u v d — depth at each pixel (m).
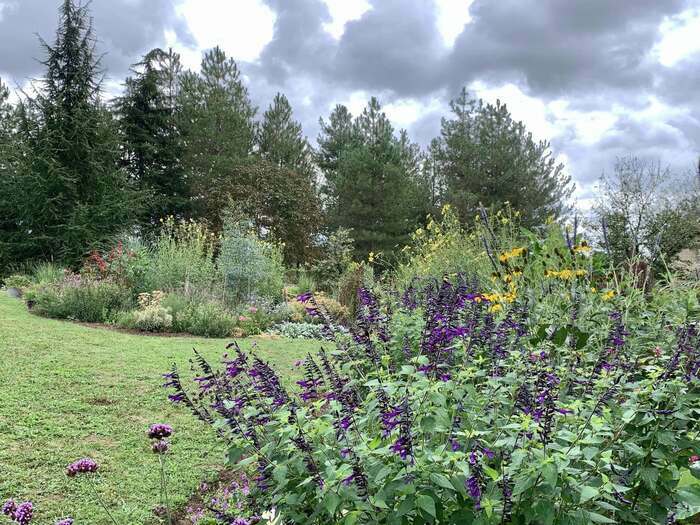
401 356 3.54
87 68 19.77
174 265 12.52
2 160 18.56
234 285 12.66
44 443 3.86
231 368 2.59
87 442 3.95
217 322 9.37
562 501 1.84
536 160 29.81
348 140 31.09
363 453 1.90
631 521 2.15
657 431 2.13
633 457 2.19
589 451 1.83
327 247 22.34
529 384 2.43
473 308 3.38
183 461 3.77
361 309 3.14
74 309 9.87
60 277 13.91
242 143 28.52
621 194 16.09
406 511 1.72
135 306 10.98
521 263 4.75
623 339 3.18
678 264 8.77
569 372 2.79
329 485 1.85
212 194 22.31
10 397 4.71
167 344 7.83
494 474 1.73
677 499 2.14
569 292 4.11
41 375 5.47
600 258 4.64
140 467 3.63
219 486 3.46
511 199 28.52
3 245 17.22
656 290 4.67
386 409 2.12
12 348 6.58
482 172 29.38
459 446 2.04
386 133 28.03
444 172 30.84
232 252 12.94
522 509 1.83
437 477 1.76
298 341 9.17
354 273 12.46
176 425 4.42
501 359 2.86
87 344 7.25
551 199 29.20
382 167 26.97
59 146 18.73
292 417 2.15
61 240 17.52
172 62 28.56
